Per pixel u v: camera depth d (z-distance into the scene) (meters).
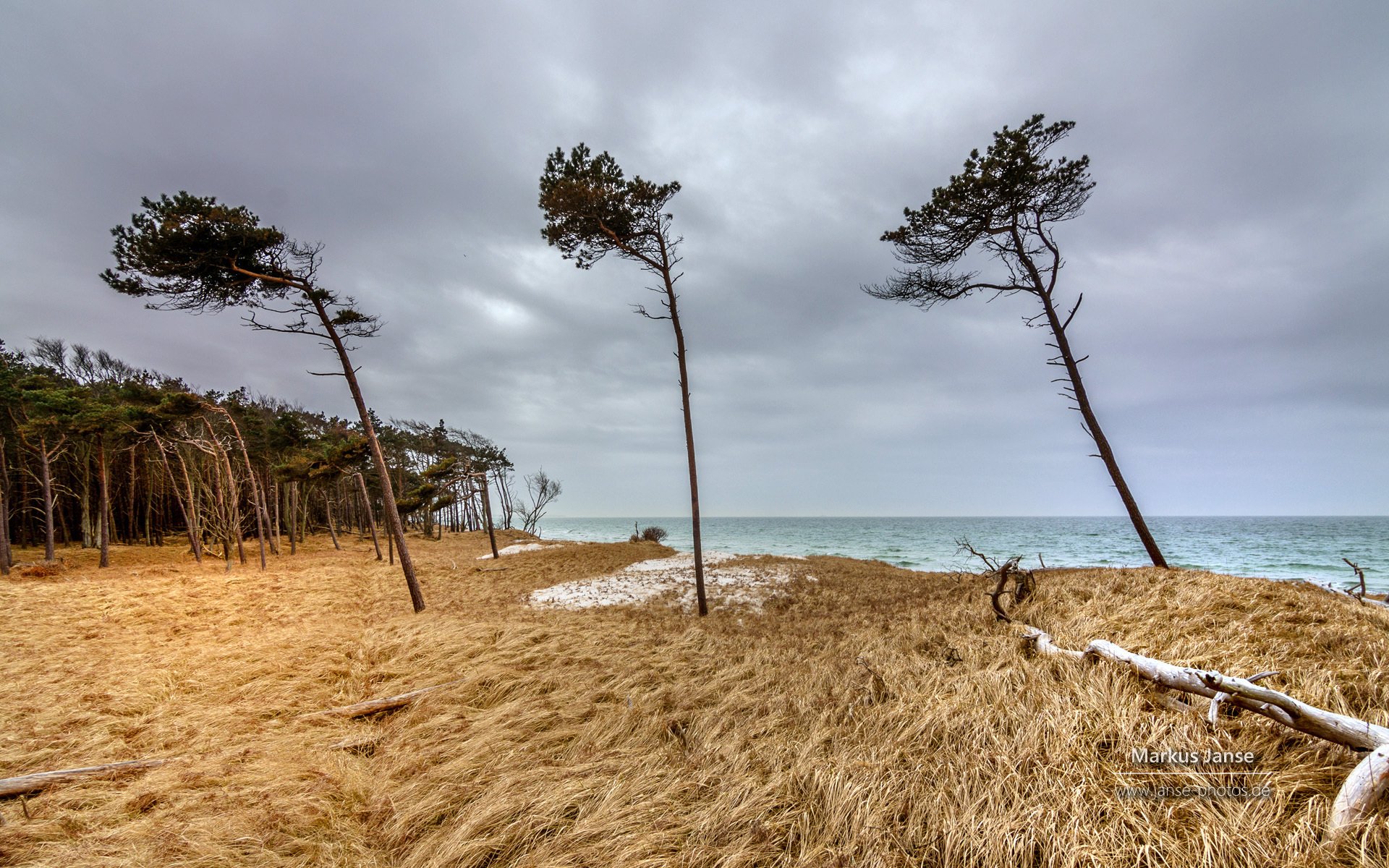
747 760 4.71
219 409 24.92
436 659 8.45
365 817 4.13
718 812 3.89
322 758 5.08
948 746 4.42
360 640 10.28
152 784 4.48
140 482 37.03
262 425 32.91
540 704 6.46
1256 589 7.07
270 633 10.76
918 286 13.95
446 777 4.65
